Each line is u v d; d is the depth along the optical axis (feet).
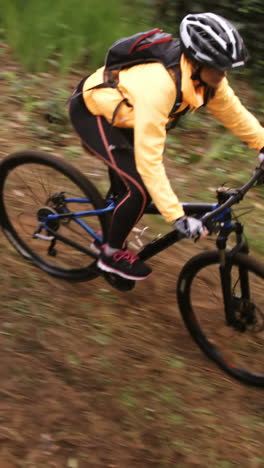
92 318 10.57
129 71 8.73
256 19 21.58
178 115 8.86
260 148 9.65
